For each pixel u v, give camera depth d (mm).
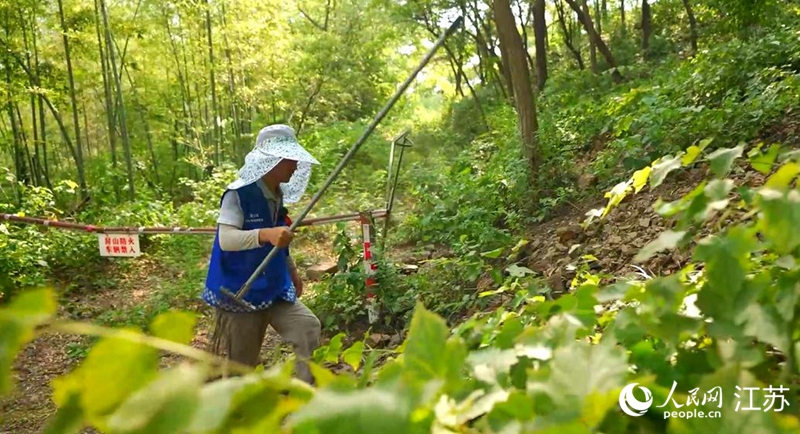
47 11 12367
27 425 4652
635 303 1596
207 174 14320
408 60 23188
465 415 876
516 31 7770
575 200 6980
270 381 755
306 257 8523
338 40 17406
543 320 1417
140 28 13188
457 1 14641
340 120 20406
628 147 6805
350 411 674
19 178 12984
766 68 7535
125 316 7070
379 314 5547
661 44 16719
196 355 732
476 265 5055
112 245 6008
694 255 1131
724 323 1076
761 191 1126
